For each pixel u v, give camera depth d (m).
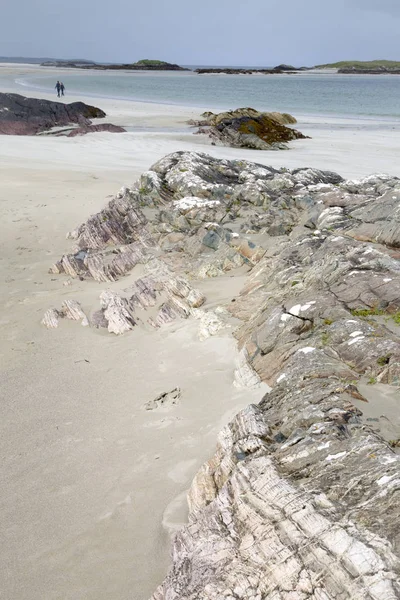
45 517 6.48
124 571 5.66
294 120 43.19
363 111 53.72
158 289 12.45
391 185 16.02
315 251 11.52
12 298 13.06
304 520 4.41
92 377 9.58
